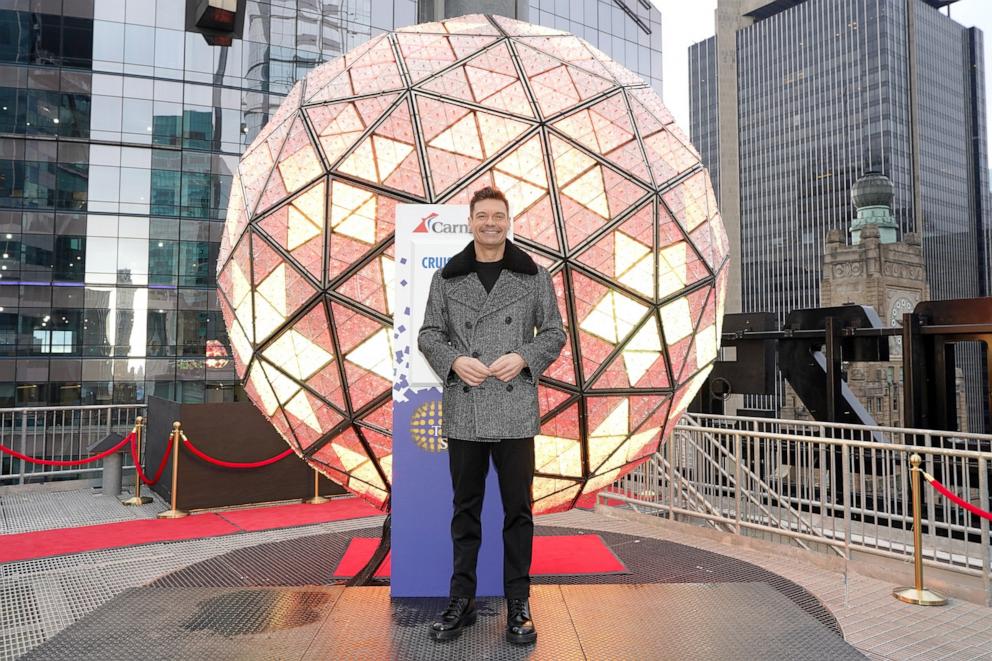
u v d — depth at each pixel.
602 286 3.67
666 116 4.40
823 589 5.62
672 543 5.74
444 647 2.71
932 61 116.31
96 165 30.75
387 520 4.40
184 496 8.23
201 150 31.97
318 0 32.94
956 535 7.43
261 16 32.25
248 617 3.07
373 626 2.97
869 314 9.41
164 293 31.77
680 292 3.95
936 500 8.01
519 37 4.25
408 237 3.51
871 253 64.38
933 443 8.54
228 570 4.72
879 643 4.47
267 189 3.94
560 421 3.76
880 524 7.80
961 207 123.00
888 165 107.31
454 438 2.86
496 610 3.18
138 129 31.20
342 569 4.68
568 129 3.76
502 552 3.53
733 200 129.12
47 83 30.05
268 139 4.22
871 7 109.94
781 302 121.19
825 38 115.88
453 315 2.91
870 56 109.81
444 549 3.45
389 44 4.20
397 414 3.53
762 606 3.19
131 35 31.00
